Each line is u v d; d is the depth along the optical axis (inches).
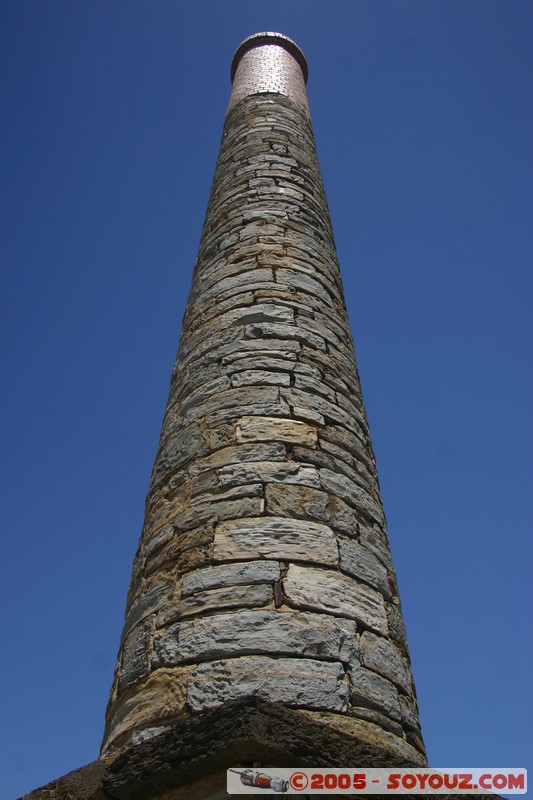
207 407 211.8
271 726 126.3
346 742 132.6
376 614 172.7
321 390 220.4
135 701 157.2
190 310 270.4
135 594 186.7
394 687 162.6
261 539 171.0
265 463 189.2
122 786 135.6
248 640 151.7
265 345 227.9
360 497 199.5
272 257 268.8
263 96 406.9
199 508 183.8
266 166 333.7
